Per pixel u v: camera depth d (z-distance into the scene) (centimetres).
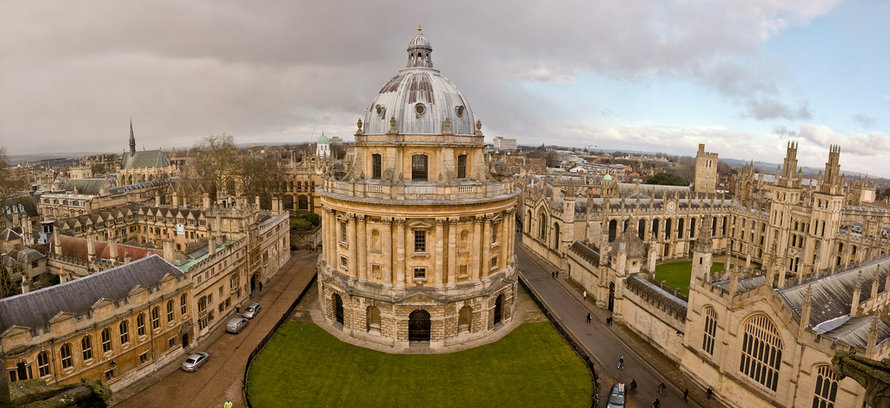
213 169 14325
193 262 7569
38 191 17388
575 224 10844
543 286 9888
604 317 8312
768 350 5100
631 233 8169
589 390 6028
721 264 11919
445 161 7012
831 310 5359
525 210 13400
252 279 9262
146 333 6166
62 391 1797
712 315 5903
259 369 6362
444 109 7181
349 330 7369
